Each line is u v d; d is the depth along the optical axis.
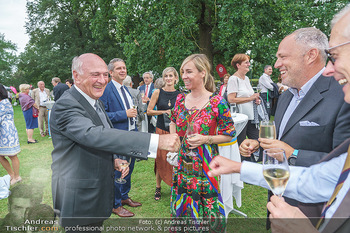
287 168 1.02
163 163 3.12
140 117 3.82
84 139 1.38
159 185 3.25
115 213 2.78
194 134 1.73
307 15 9.55
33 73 24.27
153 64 9.94
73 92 1.55
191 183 1.79
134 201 3.09
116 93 2.93
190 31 9.91
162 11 9.30
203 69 1.86
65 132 1.43
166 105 3.39
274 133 1.50
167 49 9.23
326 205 0.82
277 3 8.86
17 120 11.35
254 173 1.18
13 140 3.64
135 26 9.95
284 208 0.82
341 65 0.80
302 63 1.39
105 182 1.53
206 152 1.78
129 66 10.20
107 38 19.95
